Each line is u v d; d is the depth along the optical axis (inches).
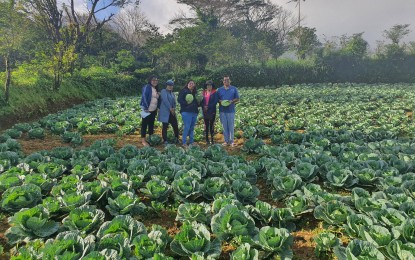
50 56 959.6
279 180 248.5
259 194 263.7
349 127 526.0
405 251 147.4
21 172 262.2
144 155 328.2
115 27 2297.0
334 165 283.6
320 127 511.5
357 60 1836.9
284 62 1797.5
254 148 387.2
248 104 880.9
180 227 192.1
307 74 1771.7
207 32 1904.5
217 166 289.9
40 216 179.5
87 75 1103.0
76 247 150.5
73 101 891.4
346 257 153.7
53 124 542.6
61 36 1117.7
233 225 173.6
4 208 207.2
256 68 1689.2
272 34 1856.5
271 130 491.8
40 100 709.3
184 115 395.9
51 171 270.1
